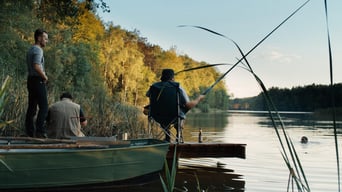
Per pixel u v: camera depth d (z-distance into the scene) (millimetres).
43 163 4316
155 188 4887
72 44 28922
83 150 4504
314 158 7863
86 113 9859
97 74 32625
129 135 10219
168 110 6512
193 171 6098
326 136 14102
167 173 2430
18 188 4258
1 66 14008
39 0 18391
